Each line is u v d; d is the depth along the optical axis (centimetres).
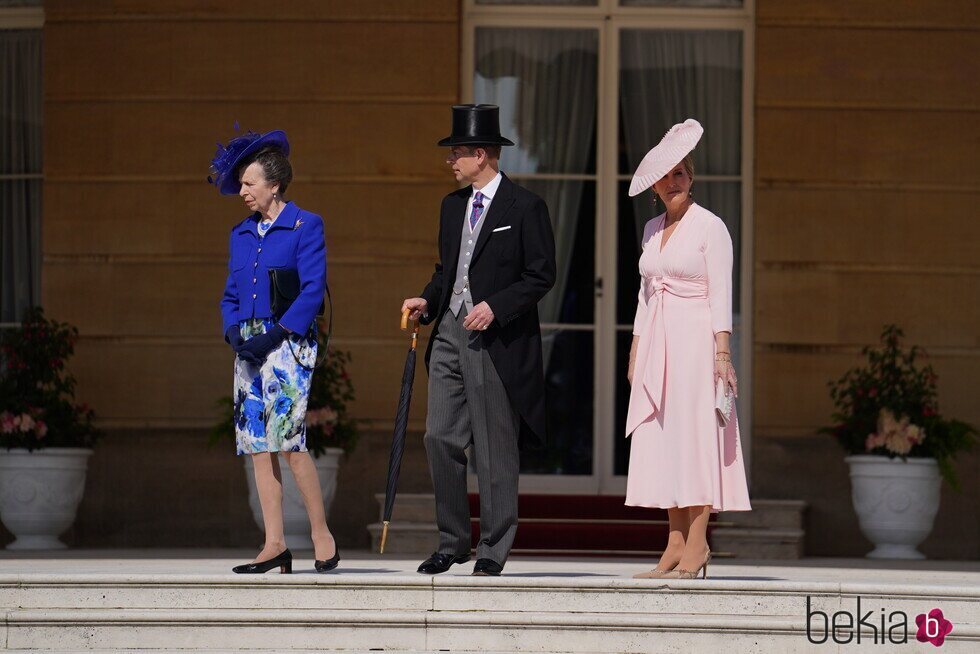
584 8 3206
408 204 3059
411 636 1669
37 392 2909
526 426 1845
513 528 1828
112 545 3028
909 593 1670
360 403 3034
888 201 3039
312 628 1677
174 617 1684
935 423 2825
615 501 2944
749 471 3017
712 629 1645
